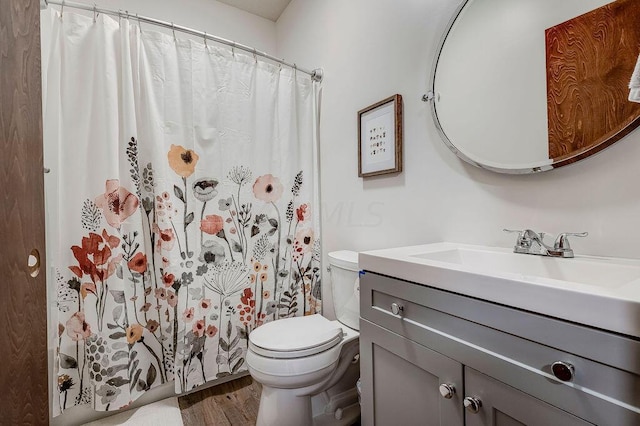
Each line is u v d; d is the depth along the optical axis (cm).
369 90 157
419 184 132
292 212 189
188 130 157
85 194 134
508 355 59
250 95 175
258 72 177
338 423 137
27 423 69
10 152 64
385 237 150
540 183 94
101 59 137
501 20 103
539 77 94
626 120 77
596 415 47
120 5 192
